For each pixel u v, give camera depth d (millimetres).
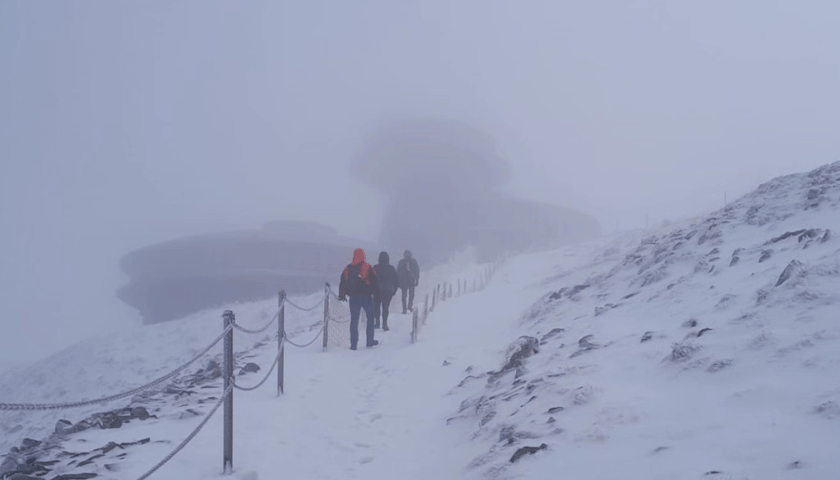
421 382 9398
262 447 6129
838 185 10867
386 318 15055
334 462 5973
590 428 4730
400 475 5578
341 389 9125
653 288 9938
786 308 5816
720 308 6836
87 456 5574
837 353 4609
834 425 3668
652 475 3730
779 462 3434
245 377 9500
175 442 6047
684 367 5414
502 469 4551
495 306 18656
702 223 13039
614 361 6371
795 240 8664
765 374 4719
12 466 5668
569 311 11352
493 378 7719
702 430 4184
